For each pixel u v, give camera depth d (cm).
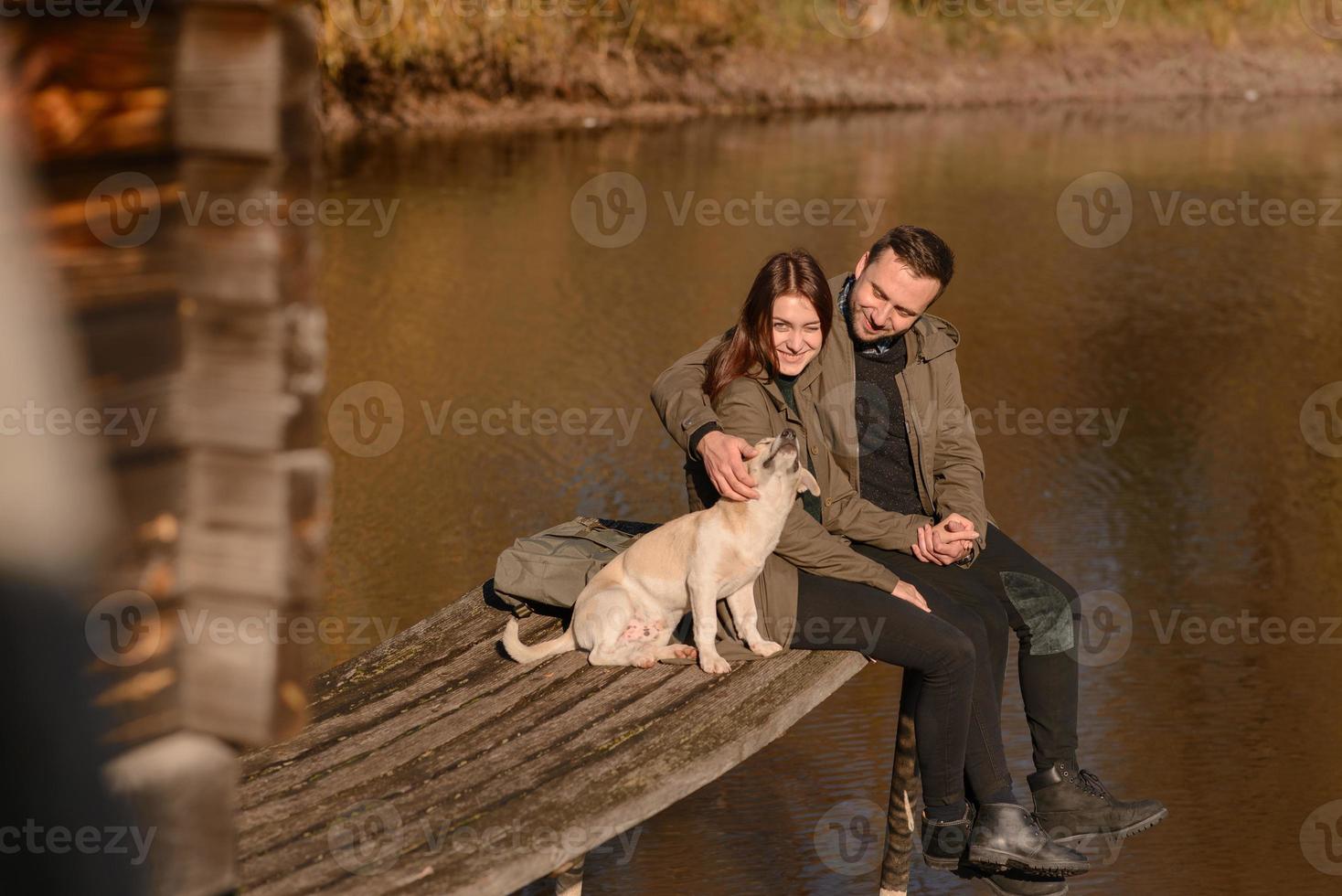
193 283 263
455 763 491
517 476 1416
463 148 3366
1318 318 2122
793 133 3697
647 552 589
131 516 264
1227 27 4744
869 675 1122
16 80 232
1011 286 2264
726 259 2355
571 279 2208
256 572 277
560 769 485
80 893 268
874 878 841
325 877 408
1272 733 1002
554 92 3903
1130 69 4612
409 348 1842
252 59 252
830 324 597
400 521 1286
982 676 589
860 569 584
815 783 956
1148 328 2050
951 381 651
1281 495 1443
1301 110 4344
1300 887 833
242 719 283
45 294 242
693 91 4094
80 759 263
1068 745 618
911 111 4209
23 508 245
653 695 550
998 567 643
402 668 586
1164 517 1375
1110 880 841
